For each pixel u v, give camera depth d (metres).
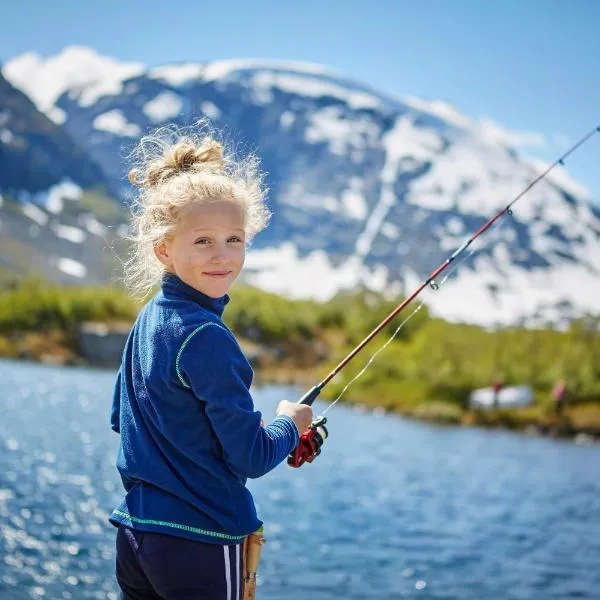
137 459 2.46
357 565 10.88
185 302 2.49
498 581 10.57
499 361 42.78
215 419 2.37
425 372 43.62
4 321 66.19
